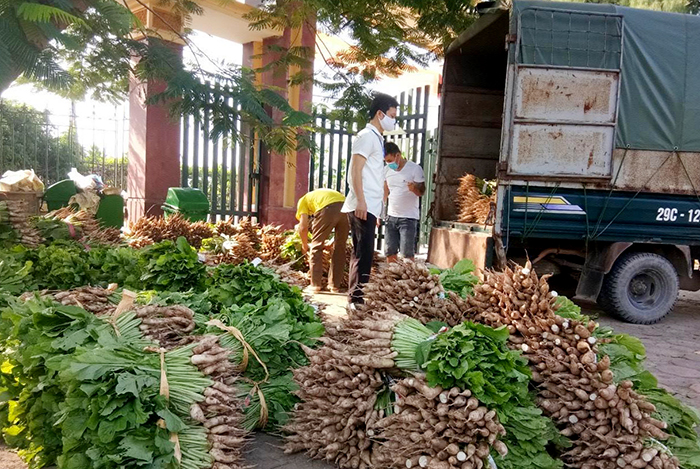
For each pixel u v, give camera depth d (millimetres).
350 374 3045
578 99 6199
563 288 7488
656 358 5371
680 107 6469
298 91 10164
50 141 13336
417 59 6805
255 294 4008
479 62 8258
